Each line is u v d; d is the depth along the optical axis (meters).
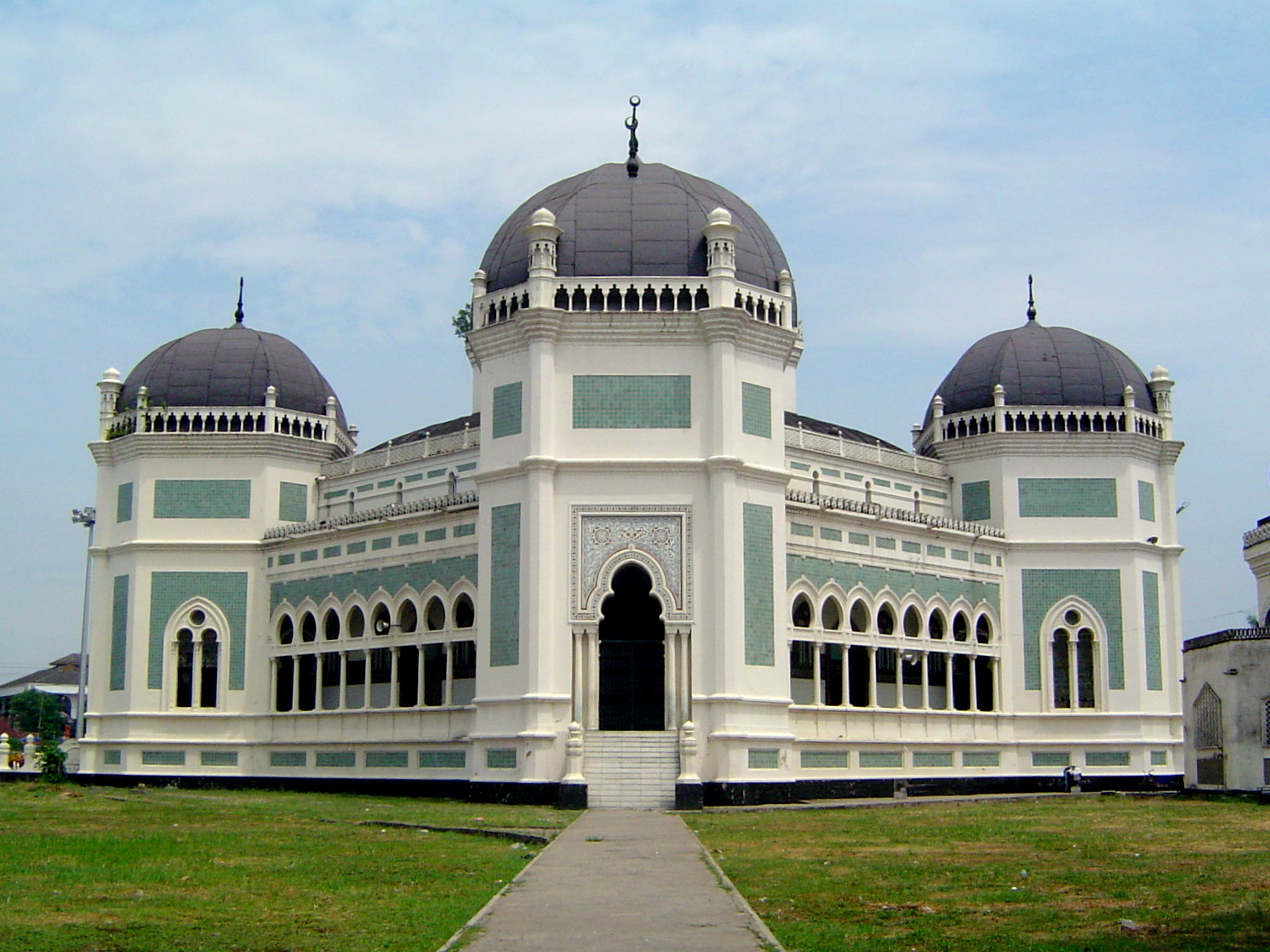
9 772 57.78
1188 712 48.09
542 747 40.94
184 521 54.72
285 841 27.75
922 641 51.28
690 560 42.09
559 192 47.66
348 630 50.94
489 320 44.97
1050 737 53.88
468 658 48.00
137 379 57.41
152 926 16.98
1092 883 20.70
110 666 55.19
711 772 40.91
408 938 16.06
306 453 56.28
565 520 42.41
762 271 45.47
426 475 52.66
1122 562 54.94
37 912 18.03
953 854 25.33
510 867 23.00
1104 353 57.34
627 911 17.67
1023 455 55.72
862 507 49.31
